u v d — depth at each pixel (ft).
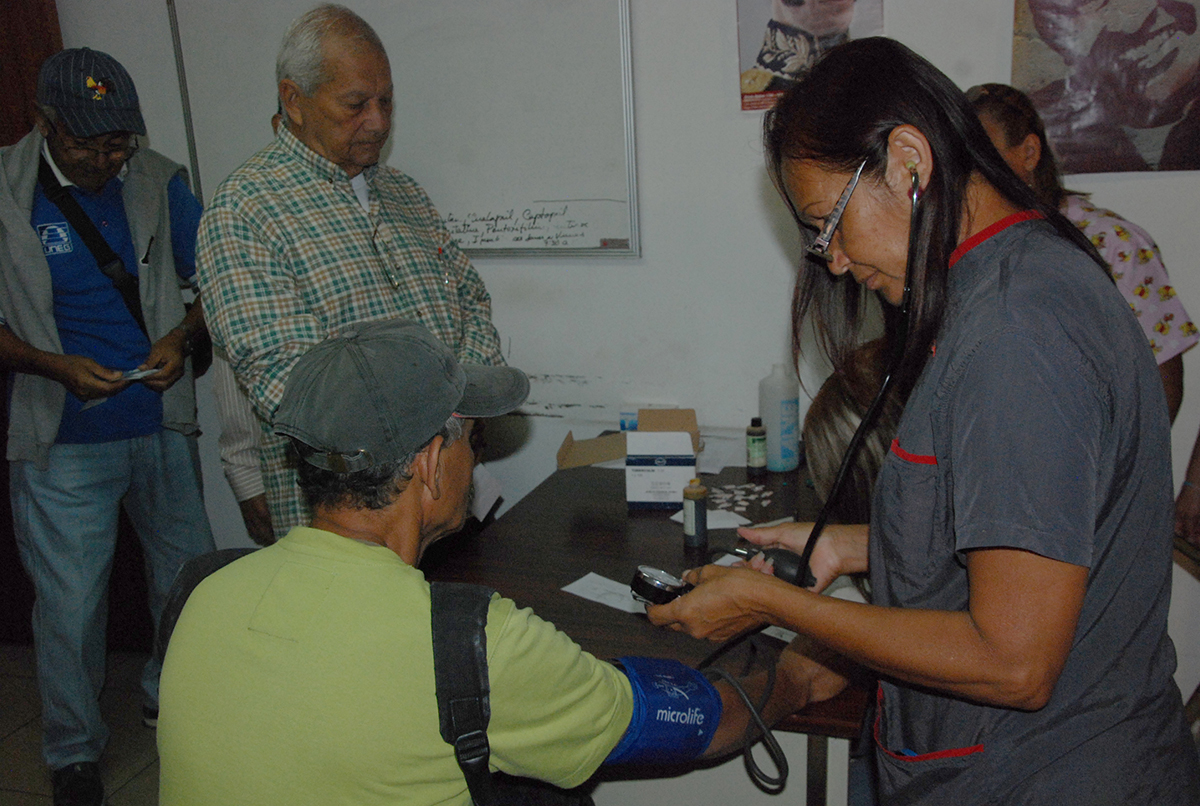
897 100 2.52
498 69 7.16
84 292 6.62
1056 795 2.65
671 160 6.97
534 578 4.76
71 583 6.76
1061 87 5.97
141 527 7.51
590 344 7.61
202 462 9.11
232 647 2.41
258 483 6.72
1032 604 2.24
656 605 3.30
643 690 2.90
